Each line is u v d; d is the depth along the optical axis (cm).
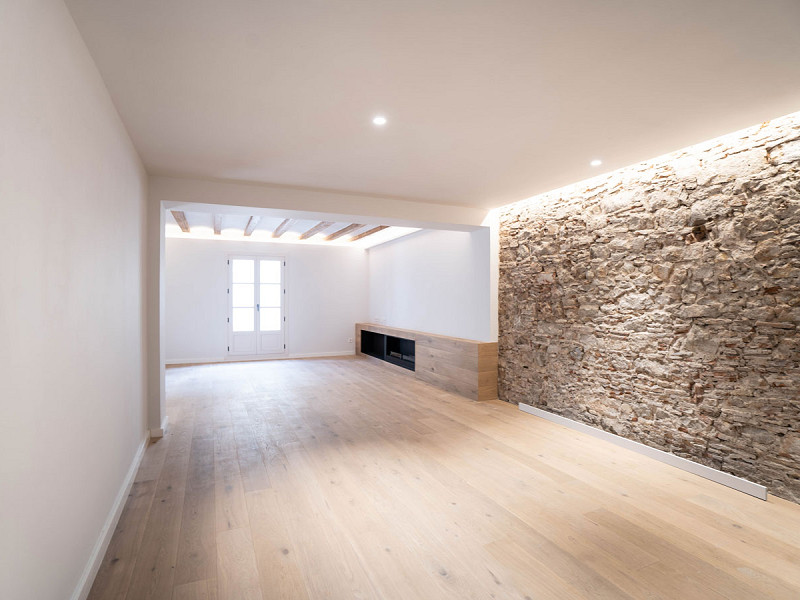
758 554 213
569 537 228
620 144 313
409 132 291
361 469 318
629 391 366
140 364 334
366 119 270
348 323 954
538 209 470
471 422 438
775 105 250
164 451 352
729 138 296
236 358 864
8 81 114
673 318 332
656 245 344
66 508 159
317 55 198
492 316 536
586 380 409
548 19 171
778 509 258
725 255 299
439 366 602
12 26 117
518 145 315
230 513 252
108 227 228
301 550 215
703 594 184
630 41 187
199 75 215
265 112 259
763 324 278
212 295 845
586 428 403
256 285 879
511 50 194
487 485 291
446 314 637
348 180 409
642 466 325
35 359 132
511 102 247
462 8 164
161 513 252
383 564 204
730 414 296
